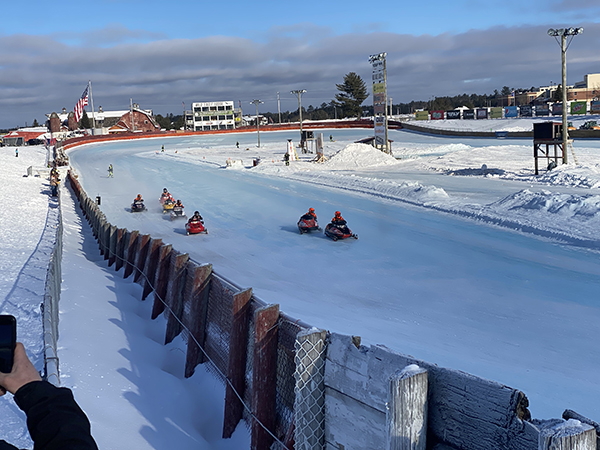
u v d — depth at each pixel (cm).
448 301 1418
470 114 12100
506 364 972
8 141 11850
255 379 594
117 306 1345
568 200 2347
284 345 586
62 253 2072
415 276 1691
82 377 773
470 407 305
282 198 3625
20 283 1581
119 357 920
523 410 286
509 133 8488
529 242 2030
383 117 6353
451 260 1861
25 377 136
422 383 315
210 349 884
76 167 7062
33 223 3133
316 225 2492
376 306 1399
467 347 1070
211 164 6638
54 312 923
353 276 1736
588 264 1700
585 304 1341
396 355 359
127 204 3950
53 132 15612
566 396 830
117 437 625
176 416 751
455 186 3631
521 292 1466
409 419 314
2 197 4075
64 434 126
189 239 2562
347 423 405
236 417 710
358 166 5512
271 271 1864
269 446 594
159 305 1295
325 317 1265
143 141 11819
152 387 817
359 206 3109
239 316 707
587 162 4641
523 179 3731
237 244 2377
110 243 2097
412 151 7319
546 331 1164
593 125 7762
